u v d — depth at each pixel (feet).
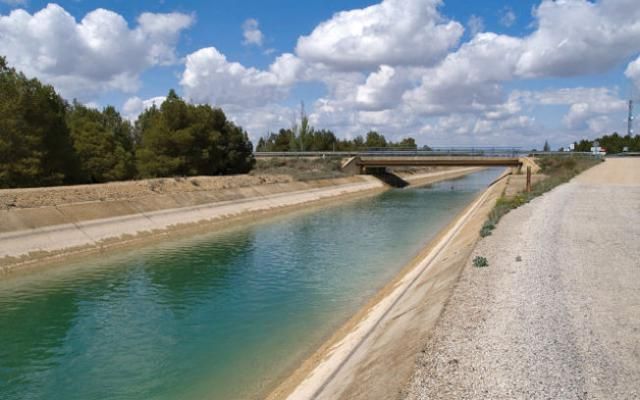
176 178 196.34
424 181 417.69
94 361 56.85
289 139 491.72
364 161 339.57
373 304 71.36
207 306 76.02
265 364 53.72
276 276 93.50
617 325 41.65
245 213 187.32
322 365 48.37
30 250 108.17
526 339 39.22
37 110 144.46
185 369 53.57
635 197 139.13
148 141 216.74
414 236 136.36
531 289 52.49
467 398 30.83
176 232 147.74
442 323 44.09
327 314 70.18
